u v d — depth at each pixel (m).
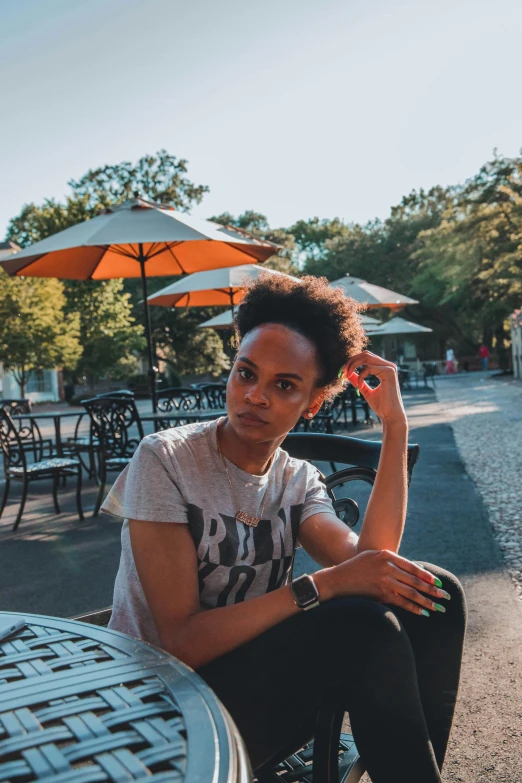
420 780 1.16
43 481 8.11
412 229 50.69
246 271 9.94
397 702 1.16
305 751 1.72
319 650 1.19
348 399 12.55
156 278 37.41
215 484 1.47
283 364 1.44
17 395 32.00
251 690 1.21
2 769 0.77
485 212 33.34
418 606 1.40
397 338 50.03
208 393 9.70
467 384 27.50
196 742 0.82
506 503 5.74
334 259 52.03
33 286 24.52
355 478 2.07
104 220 7.01
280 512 1.57
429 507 5.71
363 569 1.36
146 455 1.43
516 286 30.62
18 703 0.92
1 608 3.64
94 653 1.09
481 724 2.30
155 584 1.36
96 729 0.85
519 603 3.39
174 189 37.62
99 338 30.27
